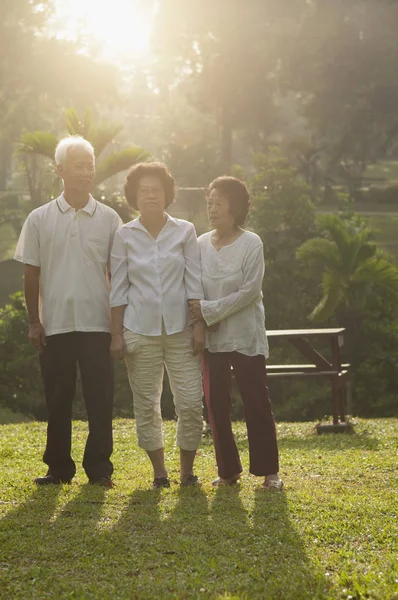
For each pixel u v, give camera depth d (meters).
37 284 6.41
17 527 5.19
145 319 6.12
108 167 23.59
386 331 26.12
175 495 6.02
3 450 8.40
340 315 26.97
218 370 6.31
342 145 63.00
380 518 5.38
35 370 23.94
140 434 6.38
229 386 6.36
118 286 6.22
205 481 6.68
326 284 26.52
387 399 24.89
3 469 7.36
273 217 29.52
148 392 6.28
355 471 7.12
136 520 5.29
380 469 7.24
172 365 6.27
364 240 26.64
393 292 26.75
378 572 4.36
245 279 6.20
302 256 26.94
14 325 24.11
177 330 6.14
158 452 6.42
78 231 6.31
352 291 26.67
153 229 6.29
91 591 4.16
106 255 6.40
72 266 6.30
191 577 4.31
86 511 5.53
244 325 6.24
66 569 4.48
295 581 4.25
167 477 6.48
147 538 4.95
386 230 52.84
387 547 4.81
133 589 4.17
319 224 27.83
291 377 11.19
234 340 6.21
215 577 4.36
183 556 4.65
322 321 27.64
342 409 11.43
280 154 55.97
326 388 25.08
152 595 4.09
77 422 11.26
